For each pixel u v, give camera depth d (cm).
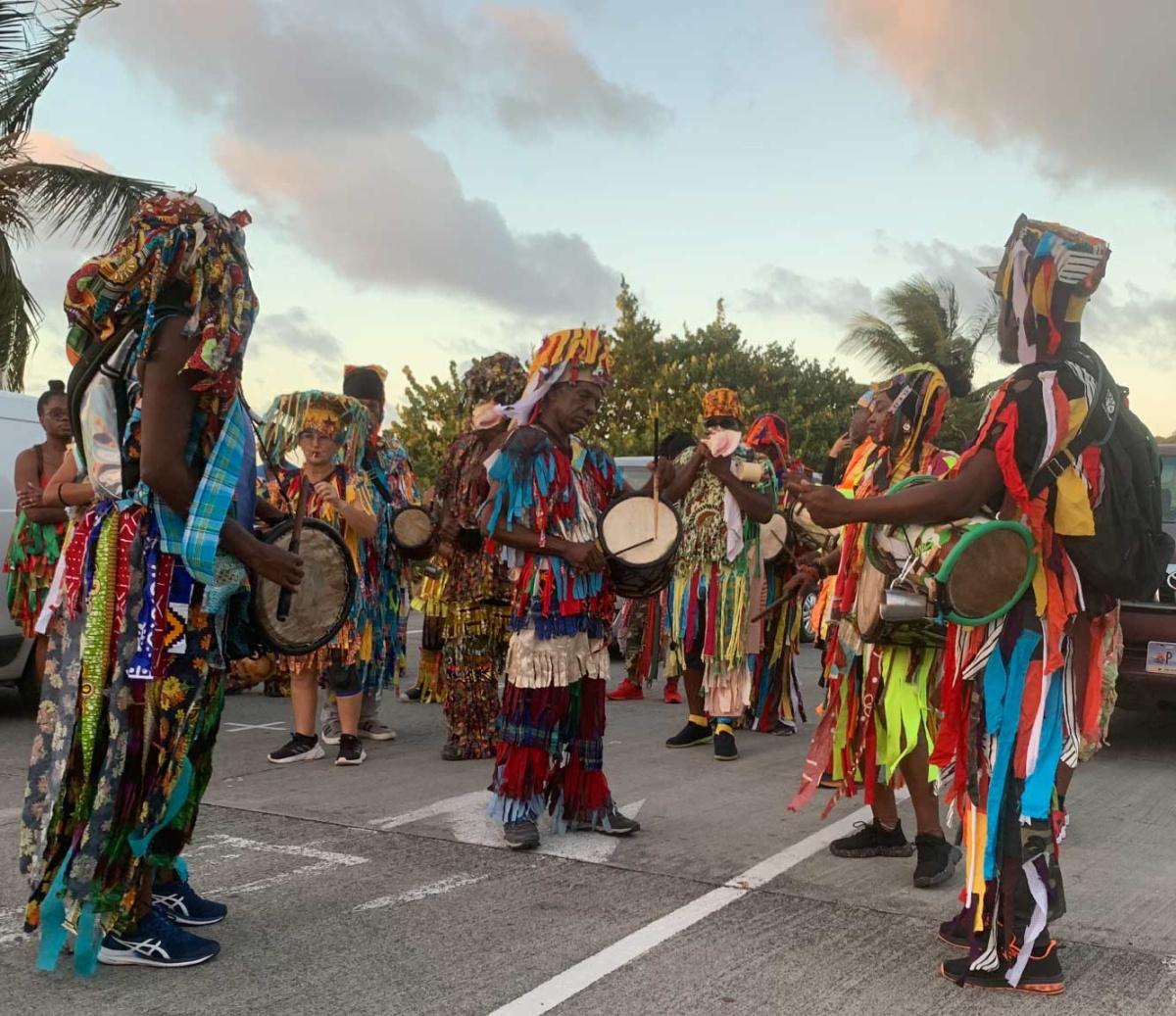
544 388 443
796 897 387
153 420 290
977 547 293
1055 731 303
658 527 444
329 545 337
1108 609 316
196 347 292
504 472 433
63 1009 294
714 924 360
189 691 305
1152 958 338
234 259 300
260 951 333
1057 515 295
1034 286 303
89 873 296
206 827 464
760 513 563
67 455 352
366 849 434
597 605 445
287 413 587
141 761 300
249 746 634
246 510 312
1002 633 303
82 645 301
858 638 410
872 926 361
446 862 420
